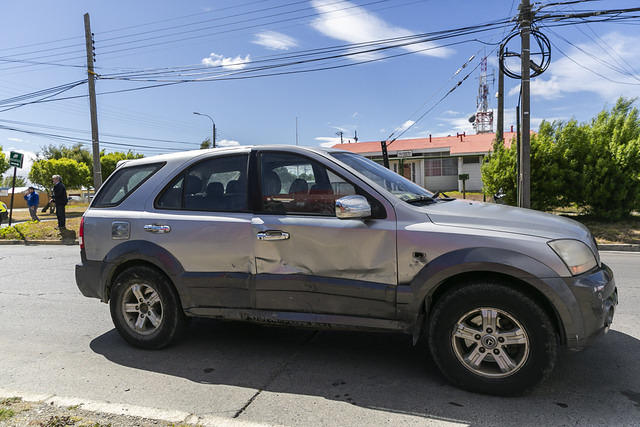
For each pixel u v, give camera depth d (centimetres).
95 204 431
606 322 290
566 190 1280
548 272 283
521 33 1186
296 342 418
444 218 320
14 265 920
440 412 283
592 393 305
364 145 3500
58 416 274
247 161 382
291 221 349
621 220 1241
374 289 324
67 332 468
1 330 477
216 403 300
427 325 326
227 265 366
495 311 296
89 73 1766
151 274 390
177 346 412
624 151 1184
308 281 342
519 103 1227
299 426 268
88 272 416
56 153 4306
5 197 4044
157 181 408
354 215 314
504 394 300
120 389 324
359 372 348
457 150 2930
